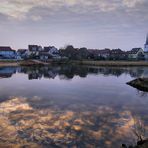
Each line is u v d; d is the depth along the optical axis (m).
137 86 45.69
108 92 38.59
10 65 116.62
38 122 20.30
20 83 50.78
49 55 167.50
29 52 177.00
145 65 127.25
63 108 26.12
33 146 15.01
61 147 14.84
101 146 14.88
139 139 15.41
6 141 15.79
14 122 20.22
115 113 23.69
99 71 88.88
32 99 31.62
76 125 19.42
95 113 23.72
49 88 43.19
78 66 117.75
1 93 36.50
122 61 143.62
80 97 33.41
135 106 27.16
